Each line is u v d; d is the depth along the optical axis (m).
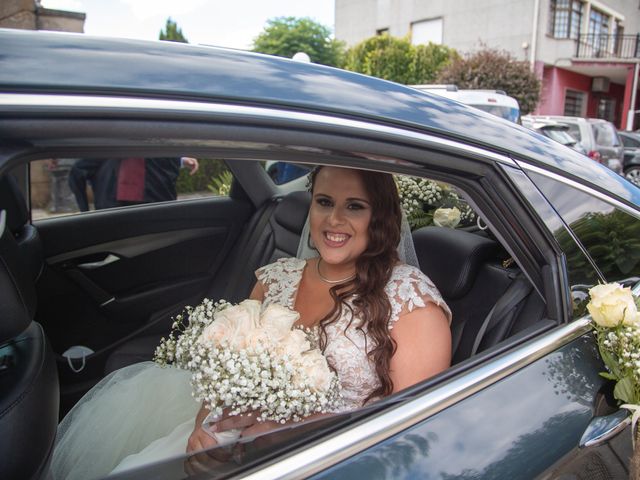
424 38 21.08
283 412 1.08
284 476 0.83
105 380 1.57
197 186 2.76
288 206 2.45
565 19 19.42
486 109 7.01
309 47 15.59
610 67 19.53
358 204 1.41
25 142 0.69
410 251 1.62
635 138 13.08
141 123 0.75
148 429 1.37
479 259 1.60
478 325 1.54
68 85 0.73
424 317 1.40
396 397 0.99
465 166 1.11
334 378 1.23
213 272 2.68
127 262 2.46
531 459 1.01
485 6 19.05
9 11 5.15
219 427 1.10
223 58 0.96
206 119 0.80
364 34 23.33
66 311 2.29
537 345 1.17
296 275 1.65
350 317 1.43
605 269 1.34
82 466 1.26
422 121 1.05
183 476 0.88
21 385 0.94
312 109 0.91
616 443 1.18
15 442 0.87
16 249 1.00
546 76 19.92
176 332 2.44
